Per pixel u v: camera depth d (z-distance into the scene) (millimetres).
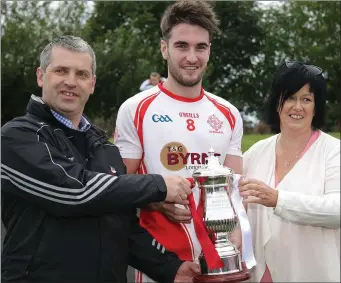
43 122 2061
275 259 2248
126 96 14828
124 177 1992
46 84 2141
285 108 2201
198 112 2535
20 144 1977
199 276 2188
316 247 2195
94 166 2107
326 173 2166
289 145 2285
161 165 2479
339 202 2088
